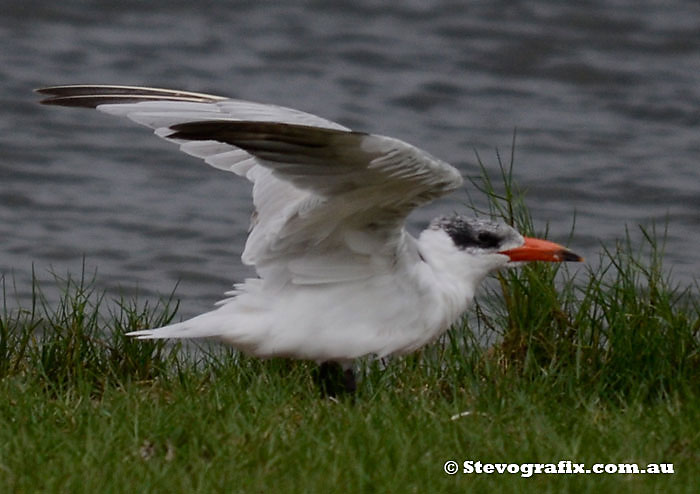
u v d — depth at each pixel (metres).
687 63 27.11
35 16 28.61
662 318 12.09
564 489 8.65
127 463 8.96
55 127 24.36
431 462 9.02
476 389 11.04
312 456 9.09
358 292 10.27
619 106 25.45
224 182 22.75
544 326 12.27
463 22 28.69
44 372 11.52
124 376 11.79
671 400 10.95
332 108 24.88
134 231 20.17
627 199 21.44
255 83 25.89
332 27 28.84
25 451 9.05
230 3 29.83
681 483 8.82
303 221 9.85
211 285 17.91
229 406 10.11
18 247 19.23
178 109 11.26
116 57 26.73
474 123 24.61
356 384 10.93
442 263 10.68
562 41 27.86
